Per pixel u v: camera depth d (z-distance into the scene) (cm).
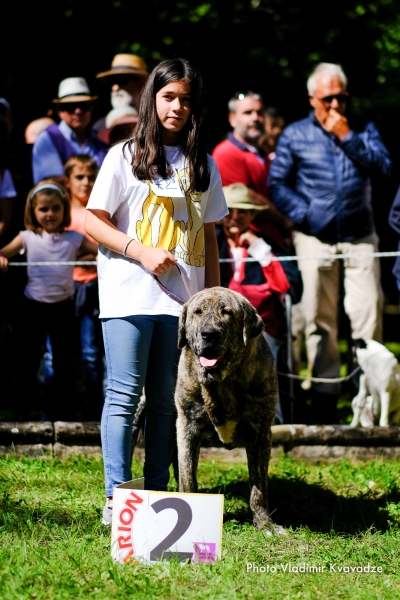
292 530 681
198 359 649
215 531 580
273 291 1039
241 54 1802
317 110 1120
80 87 1159
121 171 669
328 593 538
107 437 671
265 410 677
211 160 701
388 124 2105
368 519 720
